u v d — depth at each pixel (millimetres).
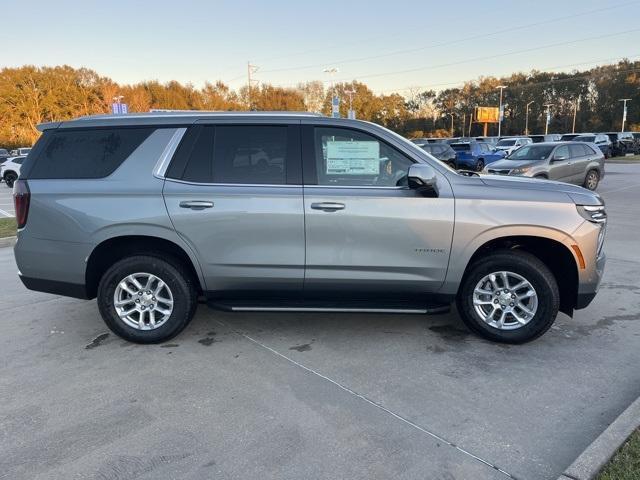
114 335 4520
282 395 3418
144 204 4016
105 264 4320
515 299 4141
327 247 3980
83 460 2754
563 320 4746
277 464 2705
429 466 2678
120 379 3670
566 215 3930
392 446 2850
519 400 3328
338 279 4047
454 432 2979
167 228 4016
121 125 4176
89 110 73000
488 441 2891
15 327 4746
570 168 15062
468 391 3451
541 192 4004
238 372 3762
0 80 69438
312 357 4012
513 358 3957
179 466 2695
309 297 4203
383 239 3951
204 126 4117
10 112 68938
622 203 13055
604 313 4922
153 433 2994
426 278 4035
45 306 5355
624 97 82125
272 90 83812
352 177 4020
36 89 70375
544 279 3996
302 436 2947
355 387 3521
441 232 3938
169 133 4125
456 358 3965
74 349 4227
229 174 4047
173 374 3740
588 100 90375
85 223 4031
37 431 3023
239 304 4164
